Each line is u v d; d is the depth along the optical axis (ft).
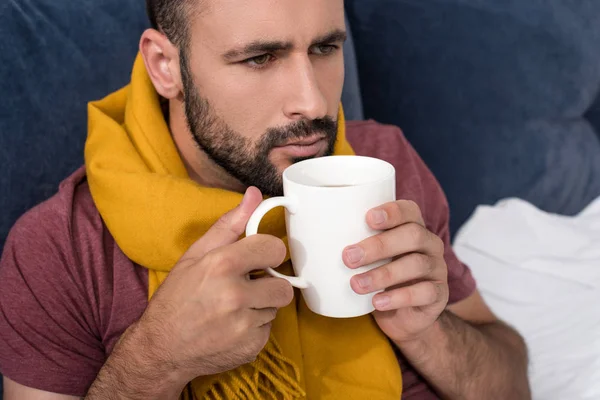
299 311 2.69
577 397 3.39
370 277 2.07
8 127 3.03
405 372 2.98
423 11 4.60
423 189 3.45
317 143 2.49
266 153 2.49
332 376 2.64
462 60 4.72
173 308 2.09
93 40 3.30
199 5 2.42
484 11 4.72
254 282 2.05
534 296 4.18
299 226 2.04
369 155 3.45
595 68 5.16
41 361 2.56
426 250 2.22
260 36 2.32
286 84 2.40
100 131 2.82
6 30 3.05
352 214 1.99
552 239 4.55
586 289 4.16
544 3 4.90
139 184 2.56
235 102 2.47
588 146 5.37
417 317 2.52
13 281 2.61
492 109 4.87
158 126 2.81
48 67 3.15
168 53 2.71
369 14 4.59
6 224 3.05
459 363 2.86
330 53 2.52
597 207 5.17
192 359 2.13
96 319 2.64
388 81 4.70
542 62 4.94
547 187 5.13
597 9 5.13
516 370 3.11
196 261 2.11
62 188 2.77
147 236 2.54
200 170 2.93
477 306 3.35
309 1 2.32
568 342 3.76
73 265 2.62
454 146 4.84
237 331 2.02
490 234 4.62
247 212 2.07
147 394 2.27
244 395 2.45
